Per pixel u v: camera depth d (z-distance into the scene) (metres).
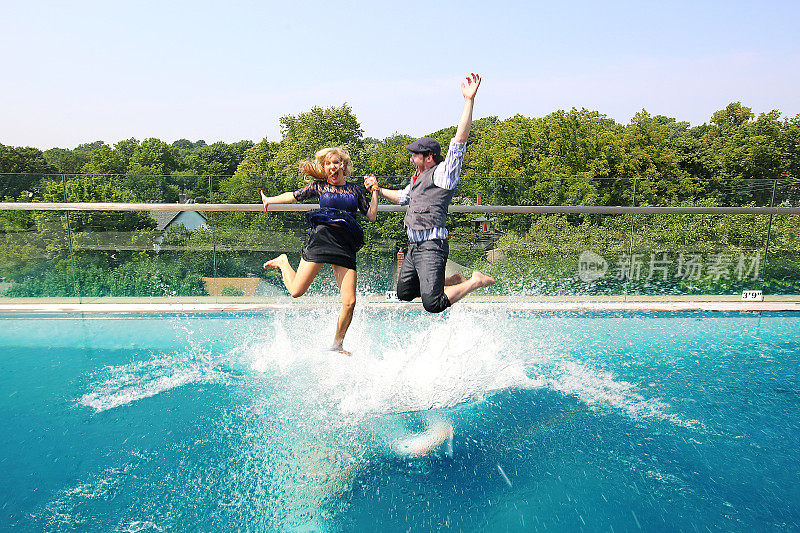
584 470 2.60
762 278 5.80
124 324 4.89
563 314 5.27
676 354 4.21
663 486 2.47
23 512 2.25
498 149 41.12
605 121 46.66
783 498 2.37
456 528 2.17
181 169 111.06
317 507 2.32
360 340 4.37
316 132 58.41
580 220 5.71
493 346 4.27
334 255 3.34
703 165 50.09
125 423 3.05
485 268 5.70
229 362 4.00
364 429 3.02
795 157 50.50
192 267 5.50
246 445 2.82
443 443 2.85
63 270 5.46
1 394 3.41
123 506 2.30
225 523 2.20
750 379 3.71
